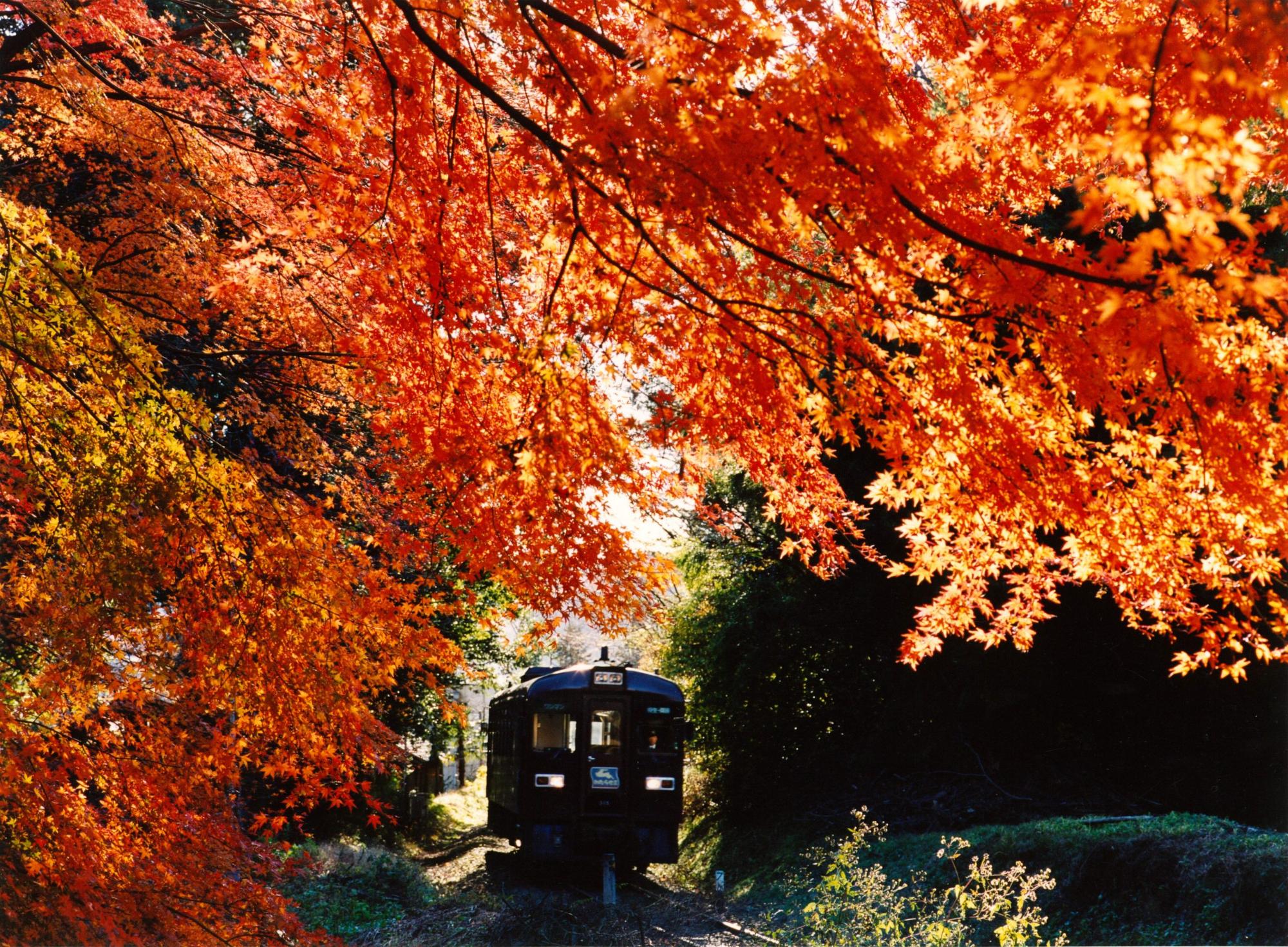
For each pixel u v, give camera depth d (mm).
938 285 3250
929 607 4320
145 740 5059
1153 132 2045
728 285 3670
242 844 5355
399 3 3273
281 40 5883
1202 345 2723
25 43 6863
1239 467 3010
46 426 4035
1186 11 2854
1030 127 3219
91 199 8461
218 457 5613
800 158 2740
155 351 4379
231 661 4727
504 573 5059
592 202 3604
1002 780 15844
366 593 5434
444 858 20516
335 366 6879
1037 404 3439
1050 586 4121
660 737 16406
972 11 3746
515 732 16906
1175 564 3693
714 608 20141
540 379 4109
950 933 7074
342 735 5316
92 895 4434
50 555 4566
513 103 4574
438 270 4121
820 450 4414
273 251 6102
